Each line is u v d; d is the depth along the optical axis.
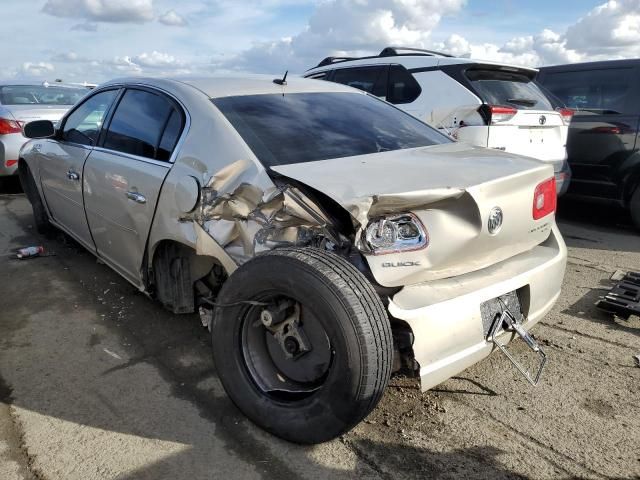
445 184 2.24
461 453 2.33
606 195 6.18
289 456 2.31
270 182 2.41
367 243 2.12
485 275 2.47
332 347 2.09
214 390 2.81
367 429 2.48
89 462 2.28
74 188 4.05
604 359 3.13
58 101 8.58
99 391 2.81
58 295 4.04
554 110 5.68
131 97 3.58
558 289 2.86
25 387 2.85
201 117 2.89
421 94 5.93
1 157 7.30
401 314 2.11
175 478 2.19
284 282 2.14
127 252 3.44
